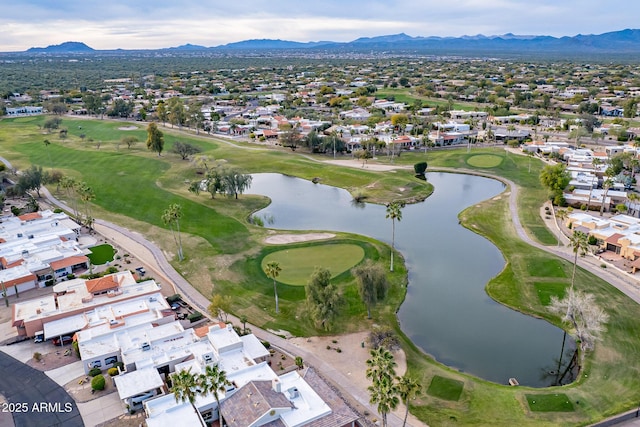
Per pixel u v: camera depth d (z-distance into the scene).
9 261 107.81
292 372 71.62
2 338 84.62
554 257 117.31
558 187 156.38
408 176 191.62
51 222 130.88
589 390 72.25
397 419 66.56
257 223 146.88
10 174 181.50
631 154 192.50
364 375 75.56
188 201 157.75
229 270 110.50
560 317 93.25
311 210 160.25
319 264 113.38
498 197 167.12
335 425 61.66
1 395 70.50
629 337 85.25
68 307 89.31
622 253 116.31
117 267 110.88
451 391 72.25
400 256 120.69
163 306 91.31
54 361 78.19
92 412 67.00
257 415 61.16
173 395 66.00
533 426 65.19
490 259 121.00
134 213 147.12
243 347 78.75
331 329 88.62
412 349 83.50
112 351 76.88
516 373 78.69
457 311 97.25
